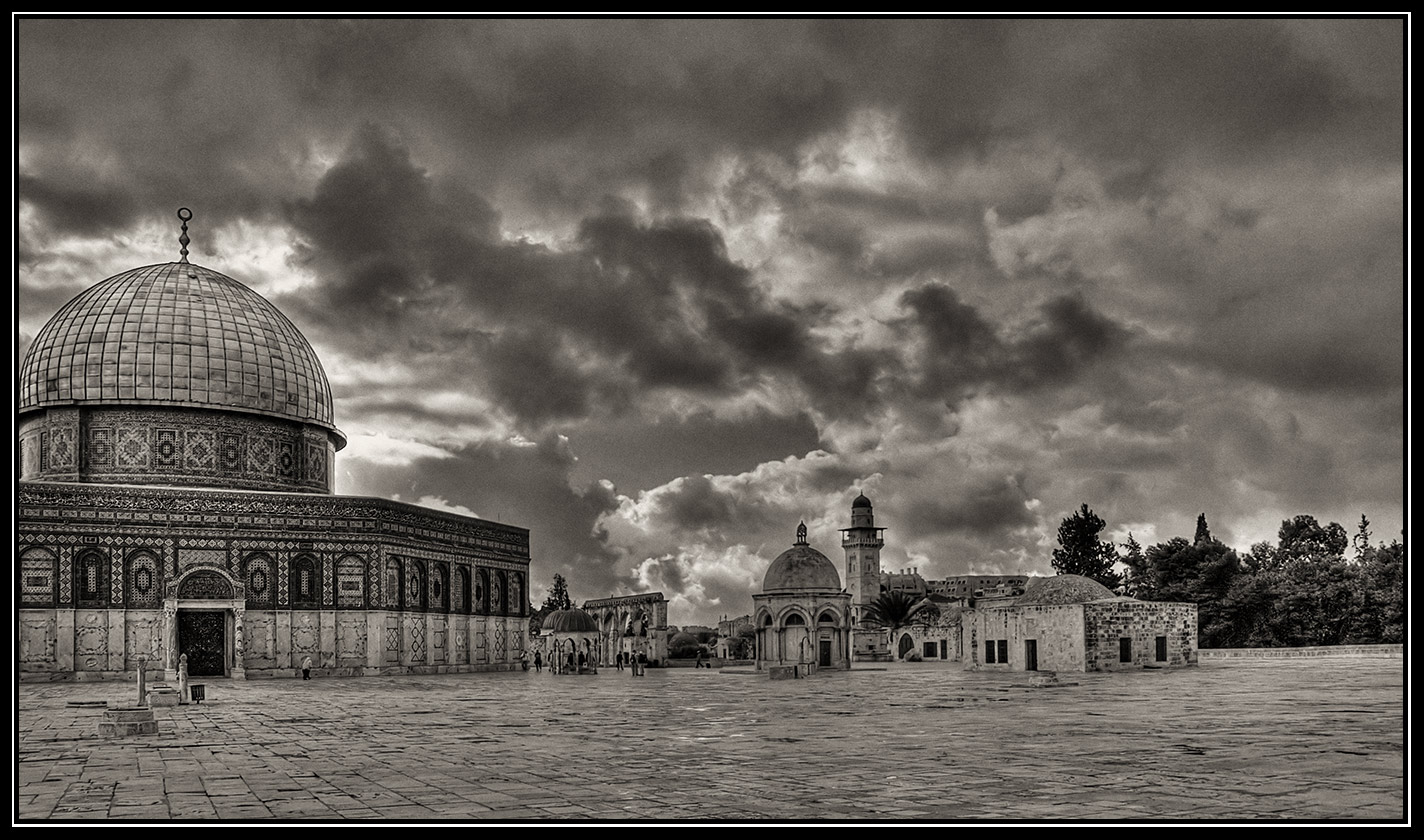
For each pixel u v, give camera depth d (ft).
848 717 112.06
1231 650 280.51
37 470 245.65
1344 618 296.92
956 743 84.69
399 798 59.57
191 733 97.96
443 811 55.42
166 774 70.08
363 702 142.31
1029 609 244.63
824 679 215.31
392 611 238.89
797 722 106.42
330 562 231.30
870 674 241.14
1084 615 226.38
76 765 75.05
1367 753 75.10
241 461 252.83
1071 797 57.88
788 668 224.12
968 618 274.57
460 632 261.24
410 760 76.48
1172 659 233.35
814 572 278.46
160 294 255.09
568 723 107.24
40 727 105.40
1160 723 99.40
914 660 401.29
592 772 69.51
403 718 114.62
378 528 235.81
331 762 75.66
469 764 73.97
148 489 219.20
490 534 275.59
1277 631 304.91
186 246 270.87
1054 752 77.77
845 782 63.98
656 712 122.01
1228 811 53.42
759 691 168.55
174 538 220.23
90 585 213.46
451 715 118.73
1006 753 77.51
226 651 222.89
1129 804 55.52
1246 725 96.27
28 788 64.54
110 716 95.30
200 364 249.14
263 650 224.12
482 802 57.98
